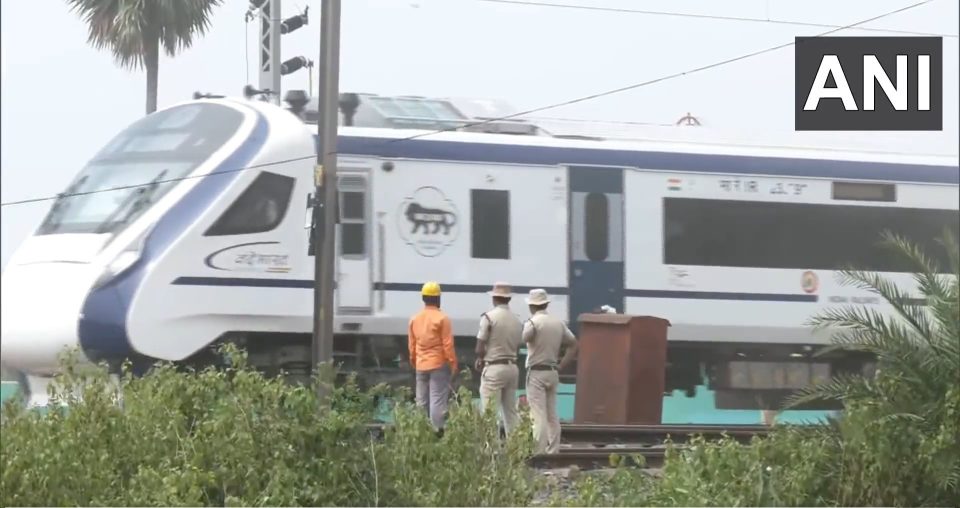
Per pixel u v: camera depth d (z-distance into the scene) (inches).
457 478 1549.0
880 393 1680.6
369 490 1577.3
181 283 2915.8
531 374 2442.2
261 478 1526.8
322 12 3019.2
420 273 3132.4
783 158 3523.6
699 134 3499.0
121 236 2938.0
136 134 3179.1
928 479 1609.3
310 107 3223.4
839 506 1589.6
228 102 3164.4
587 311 3275.1
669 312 3371.1
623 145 3358.8
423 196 3149.6
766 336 3479.3
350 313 3075.8
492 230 3203.7
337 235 3073.3
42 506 1419.8
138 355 2881.4
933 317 1724.9
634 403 2878.9
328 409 1600.6
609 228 3321.9
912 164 3663.9
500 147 3230.8
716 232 3432.6
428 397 2551.7
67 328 2876.5
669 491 1573.6
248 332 2984.7
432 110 3280.0
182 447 1537.9
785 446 1605.6
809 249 3526.1
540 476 1686.8
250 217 2997.0
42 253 3014.3
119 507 1429.6
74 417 1513.3
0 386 2997.0
